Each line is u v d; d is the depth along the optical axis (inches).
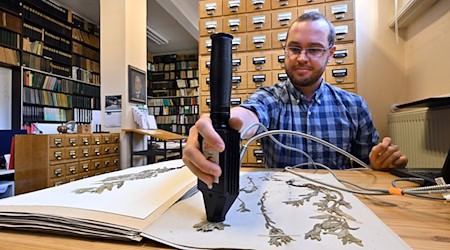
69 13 168.7
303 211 14.4
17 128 135.6
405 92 83.0
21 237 11.9
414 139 68.5
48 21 154.5
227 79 12.3
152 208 14.1
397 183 22.4
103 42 113.4
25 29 141.0
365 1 85.9
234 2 80.0
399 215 14.4
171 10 169.2
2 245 11.1
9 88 136.4
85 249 10.8
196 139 12.6
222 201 12.4
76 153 91.4
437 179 19.4
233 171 12.5
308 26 38.5
